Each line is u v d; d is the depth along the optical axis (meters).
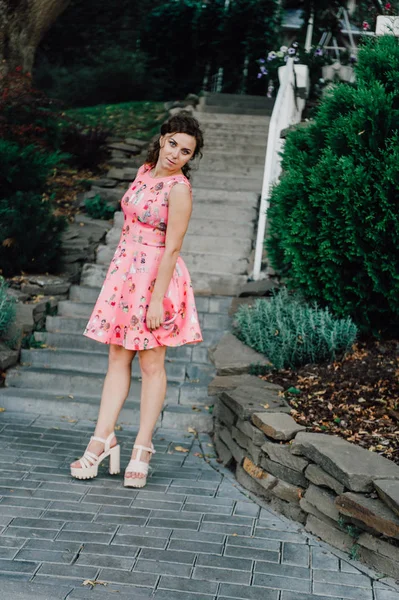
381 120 4.93
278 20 13.31
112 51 14.95
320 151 5.32
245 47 13.34
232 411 4.39
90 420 4.98
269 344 5.07
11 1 9.07
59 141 8.88
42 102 8.55
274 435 3.83
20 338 5.57
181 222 3.72
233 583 2.97
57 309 6.19
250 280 6.57
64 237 6.99
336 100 5.28
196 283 6.52
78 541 3.23
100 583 2.89
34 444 4.43
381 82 5.25
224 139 9.66
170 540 3.31
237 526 3.52
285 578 3.04
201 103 11.39
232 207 7.68
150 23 14.17
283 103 7.45
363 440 3.88
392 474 3.32
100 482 3.93
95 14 17.34
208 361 5.58
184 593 2.87
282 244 5.39
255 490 3.94
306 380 4.74
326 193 4.94
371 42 5.47
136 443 3.94
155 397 3.96
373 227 4.86
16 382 5.34
